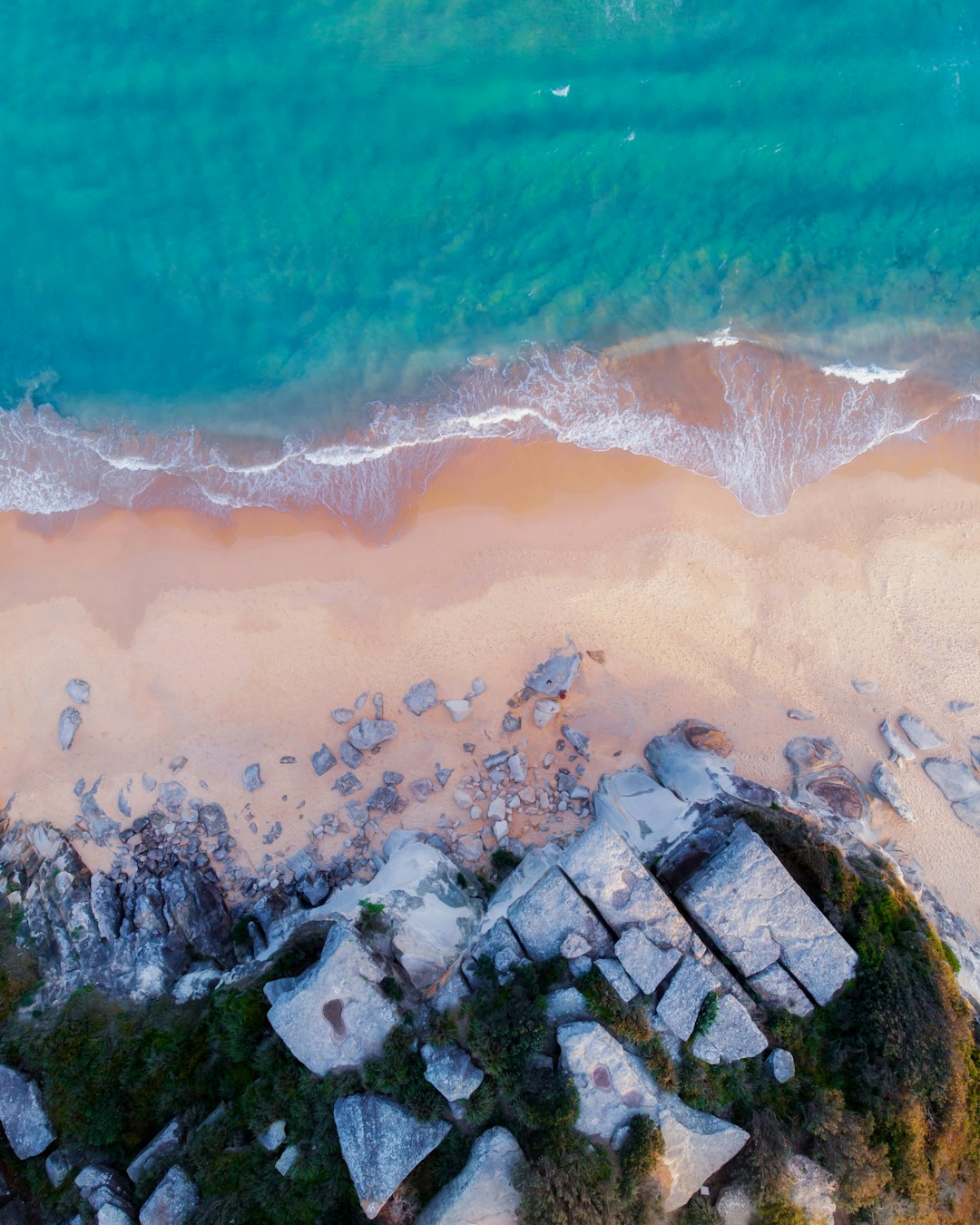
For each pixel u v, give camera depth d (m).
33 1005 20.30
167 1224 17.48
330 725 22.28
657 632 22.84
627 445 23.45
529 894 18.11
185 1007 19.89
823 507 23.53
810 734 22.44
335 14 23.73
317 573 23.00
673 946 17.64
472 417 23.44
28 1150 18.73
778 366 23.70
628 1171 16.17
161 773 22.00
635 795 21.09
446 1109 17.12
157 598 22.92
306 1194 17.17
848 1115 16.88
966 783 22.05
